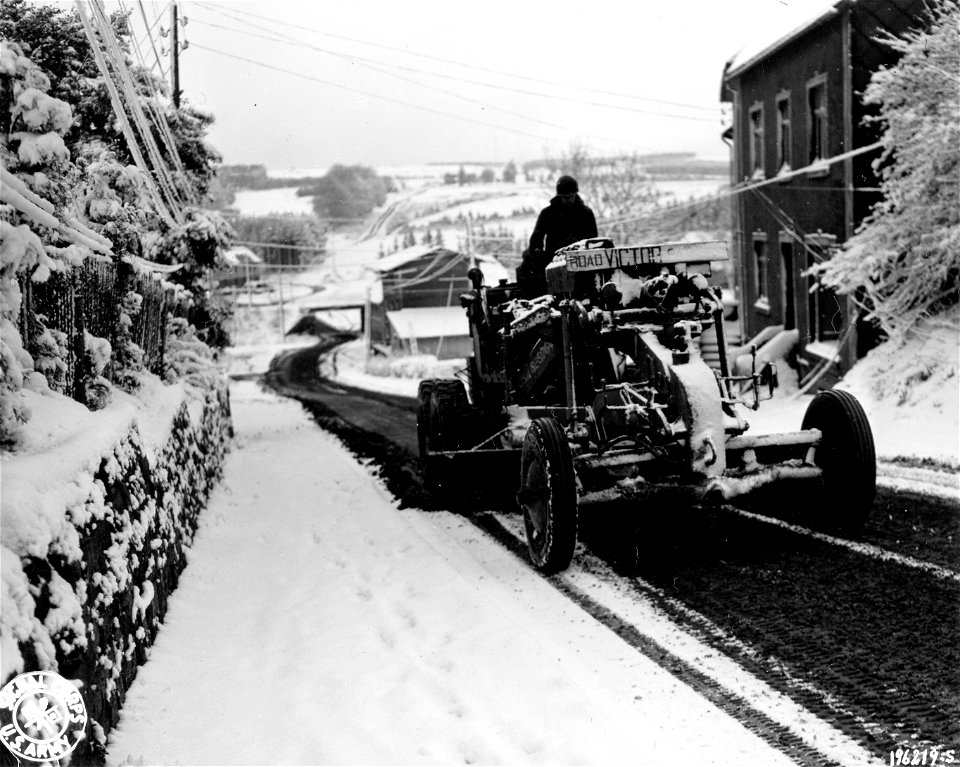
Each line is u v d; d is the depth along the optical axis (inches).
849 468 283.0
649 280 296.5
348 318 3799.2
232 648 241.4
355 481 481.7
